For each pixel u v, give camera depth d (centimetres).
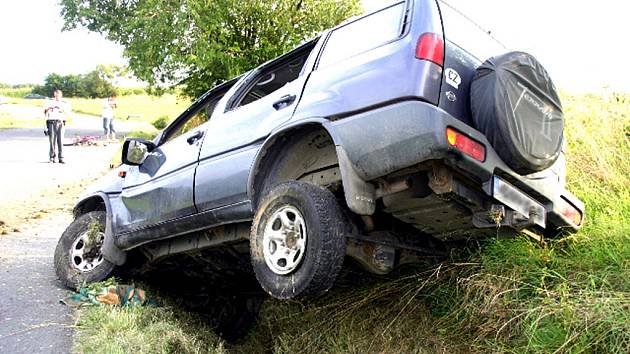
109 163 1628
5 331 454
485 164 334
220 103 513
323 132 400
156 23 1485
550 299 383
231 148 450
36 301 532
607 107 687
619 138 632
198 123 560
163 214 511
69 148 2050
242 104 499
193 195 472
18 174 1353
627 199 508
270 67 495
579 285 396
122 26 1692
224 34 1528
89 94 6938
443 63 344
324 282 349
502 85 338
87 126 3347
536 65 359
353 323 505
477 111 342
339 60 402
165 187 512
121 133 2845
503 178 356
